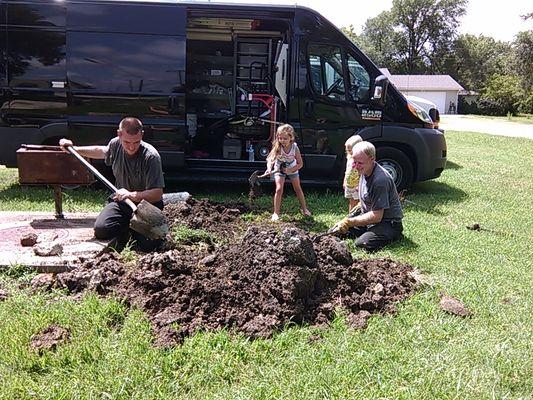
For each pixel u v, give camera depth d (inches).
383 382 114.6
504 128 1150.3
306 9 299.1
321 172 314.7
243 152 342.0
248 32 347.9
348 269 162.6
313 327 139.3
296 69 301.9
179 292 142.9
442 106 2326.5
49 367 115.3
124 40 286.8
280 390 109.8
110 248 184.4
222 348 125.6
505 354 128.0
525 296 169.3
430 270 189.0
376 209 212.1
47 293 151.1
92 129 290.8
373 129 312.8
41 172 207.0
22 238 181.3
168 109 292.5
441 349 130.2
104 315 135.4
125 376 112.2
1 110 288.4
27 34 283.7
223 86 359.9
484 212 291.3
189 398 107.9
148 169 192.2
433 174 328.5
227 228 228.1
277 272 147.5
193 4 288.7
